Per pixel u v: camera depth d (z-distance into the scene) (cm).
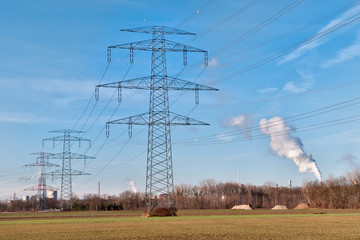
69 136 12988
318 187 14162
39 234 4825
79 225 6166
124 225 6019
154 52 7650
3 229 5575
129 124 7681
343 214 8825
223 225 5859
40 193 15550
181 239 4219
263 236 4422
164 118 7775
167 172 7962
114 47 6975
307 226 5638
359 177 13162
